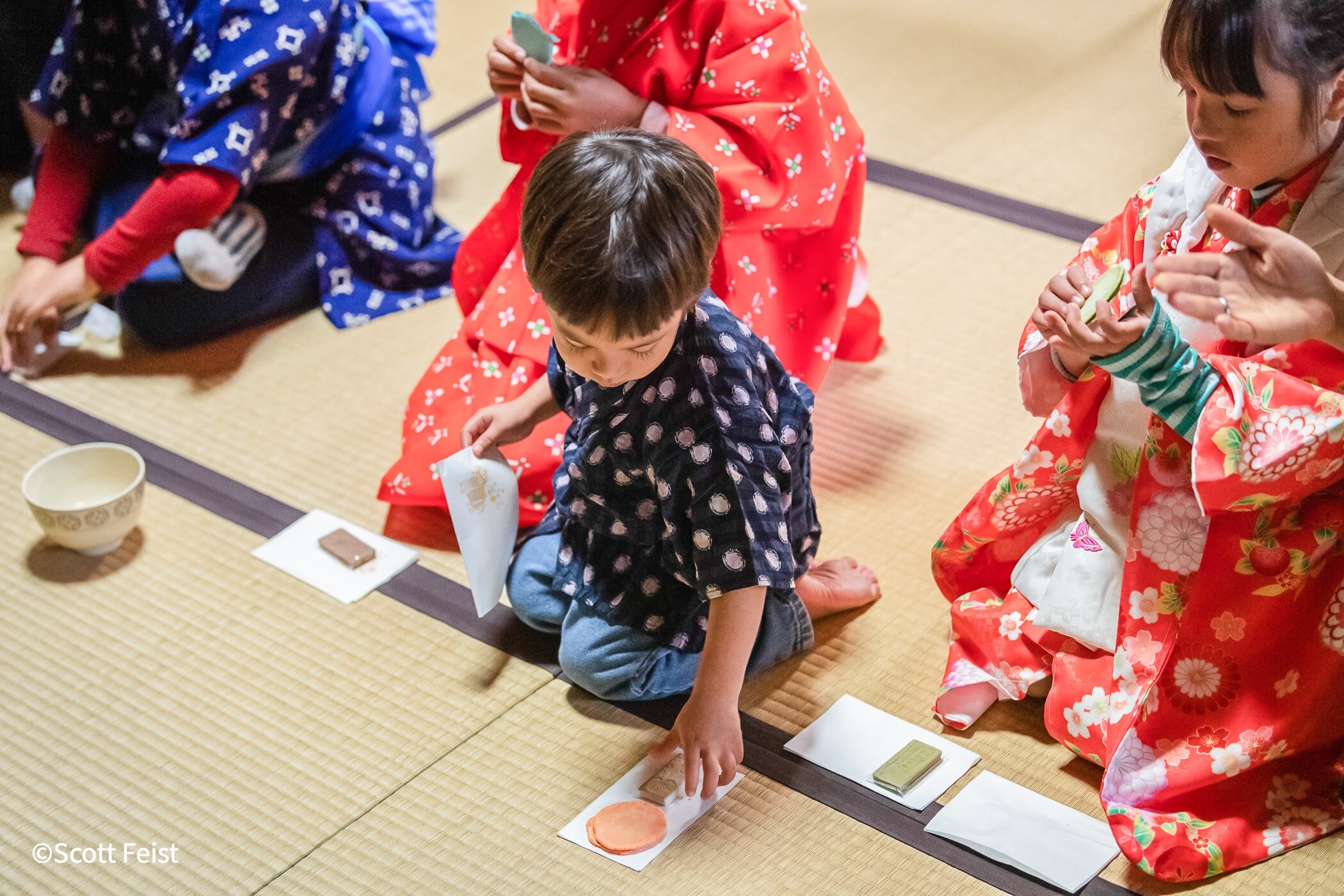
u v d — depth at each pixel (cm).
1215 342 146
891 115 308
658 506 158
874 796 156
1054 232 266
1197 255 121
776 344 203
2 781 161
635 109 192
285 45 220
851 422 220
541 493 199
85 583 192
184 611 187
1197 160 148
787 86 189
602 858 149
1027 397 163
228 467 214
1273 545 142
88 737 167
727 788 157
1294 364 138
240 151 221
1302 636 144
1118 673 151
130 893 146
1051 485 163
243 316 245
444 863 149
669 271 131
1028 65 329
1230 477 135
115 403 229
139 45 233
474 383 206
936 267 258
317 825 154
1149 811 148
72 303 230
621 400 152
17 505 207
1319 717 146
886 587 189
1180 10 124
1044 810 153
